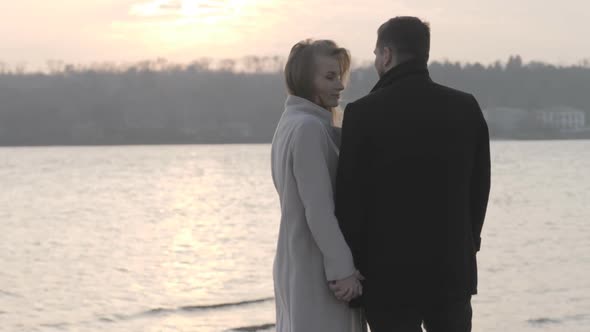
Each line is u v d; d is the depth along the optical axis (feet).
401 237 10.72
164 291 40.34
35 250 60.64
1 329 31.78
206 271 47.75
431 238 10.71
